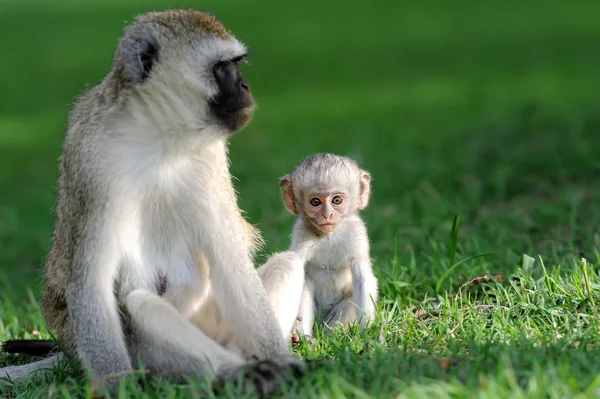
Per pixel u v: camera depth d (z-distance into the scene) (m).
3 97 35.41
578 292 10.77
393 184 19.98
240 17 50.31
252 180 22.08
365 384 8.59
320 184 10.94
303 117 29.38
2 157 28.36
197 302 10.29
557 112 24.80
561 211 15.70
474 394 7.73
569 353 8.83
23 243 19.39
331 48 40.75
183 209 9.83
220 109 9.59
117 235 9.46
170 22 9.65
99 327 9.34
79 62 40.69
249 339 9.80
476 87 31.02
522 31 41.12
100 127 9.46
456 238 12.79
